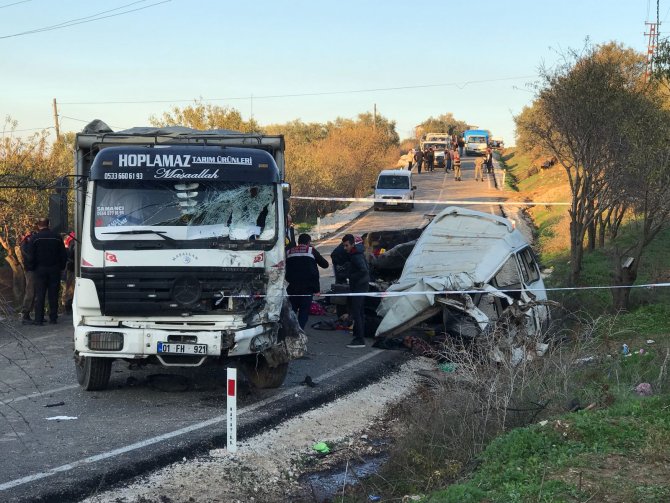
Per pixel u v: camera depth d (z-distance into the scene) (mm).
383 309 13141
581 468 6125
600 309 15016
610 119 15898
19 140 20172
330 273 22250
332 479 7371
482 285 12195
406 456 7520
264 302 9219
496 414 8047
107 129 11164
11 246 17344
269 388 10031
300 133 87625
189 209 9133
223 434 7957
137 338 8875
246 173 9406
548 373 9281
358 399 9852
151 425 8273
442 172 61938
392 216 37688
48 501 6141
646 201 14461
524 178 54719
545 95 16578
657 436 6602
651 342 11586
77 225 9727
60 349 12484
